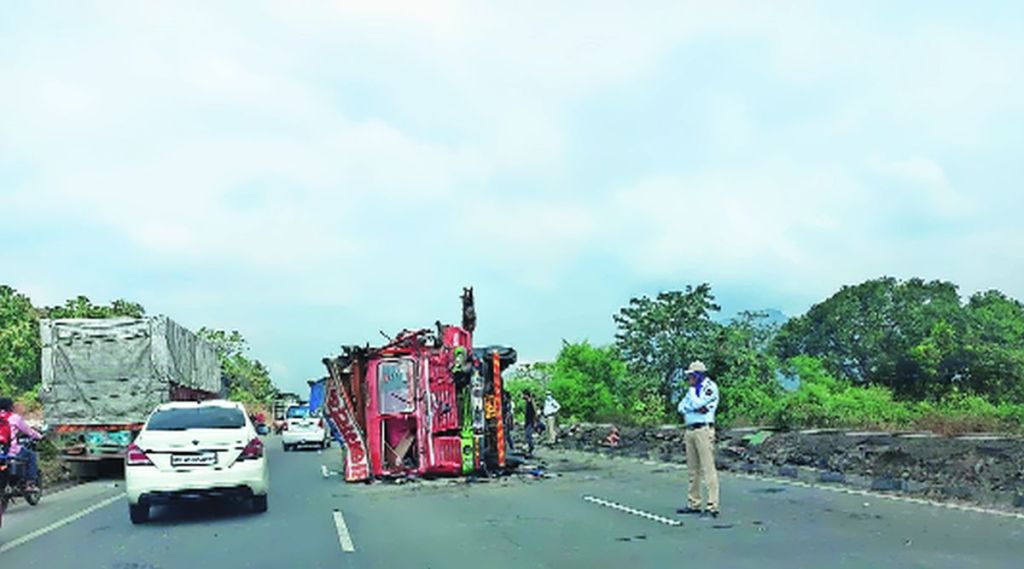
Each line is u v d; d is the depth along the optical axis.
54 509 15.28
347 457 19.11
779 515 11.53
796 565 8.21
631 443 27.00
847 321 69.50
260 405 71.94
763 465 17.84
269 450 37.41
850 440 17.61
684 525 10.99
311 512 13.73
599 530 10.89
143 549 10.45
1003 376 40.41
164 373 22.20
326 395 19.45
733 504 12.85
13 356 61.50
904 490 13.53
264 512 13.68
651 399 38.62
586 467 21.30
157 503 12.75
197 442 12.48
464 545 10.12
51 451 21.17
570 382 40.97
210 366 29.77
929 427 18.45
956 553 8.54
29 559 10.02
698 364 12.13
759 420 25.05
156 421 13.08
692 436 12.02
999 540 9.18
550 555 9.25
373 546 10.25
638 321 44.78
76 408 21.89
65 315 67.00
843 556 8.56
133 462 12.32
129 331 22.17
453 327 19.61
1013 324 60.56
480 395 19.31
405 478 18.95
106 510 14.78
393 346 19.77
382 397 19.47
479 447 19.03
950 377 41.53
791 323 75.12
